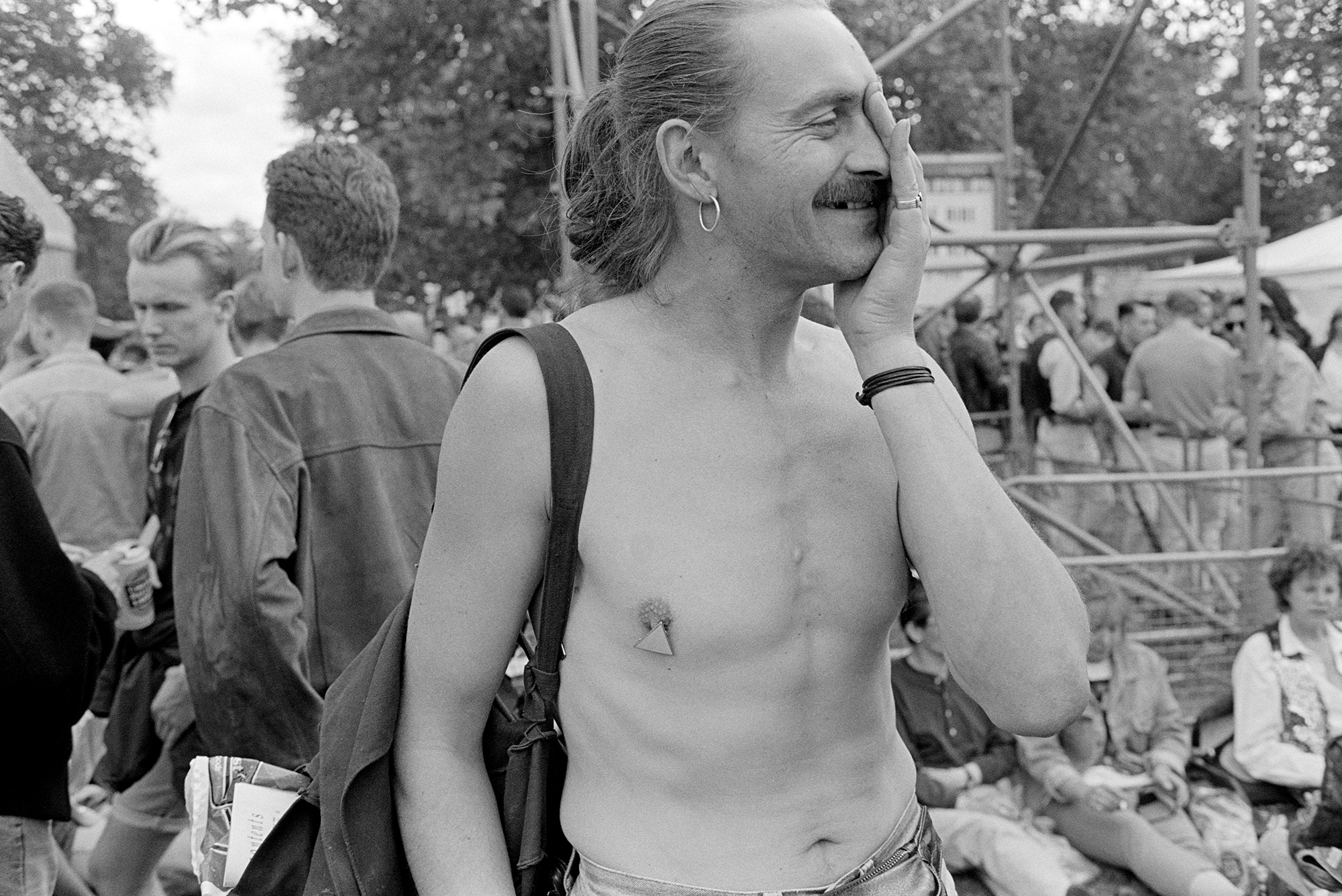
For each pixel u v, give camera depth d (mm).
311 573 2312
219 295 3111
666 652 1305
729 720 1322
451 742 1459
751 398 1373
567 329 1398
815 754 1363
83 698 2213
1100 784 3605
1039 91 10539
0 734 2119
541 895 1473
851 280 1392
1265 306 8531
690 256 1366
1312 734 3707
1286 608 3807
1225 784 3840
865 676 1393
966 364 8094
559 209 1829
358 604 2338
